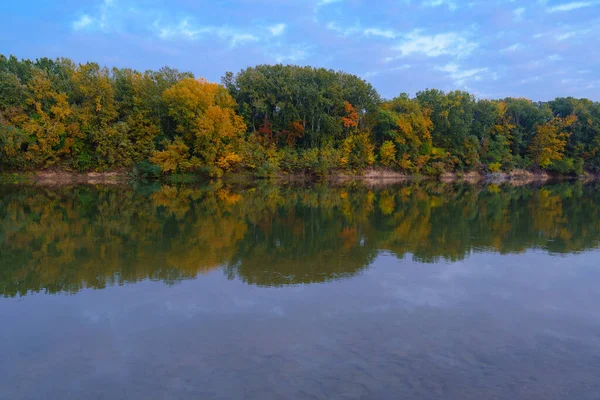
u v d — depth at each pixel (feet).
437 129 243.60
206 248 47.32
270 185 165.68
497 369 21.18
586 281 35.94
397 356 22.31
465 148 244.42
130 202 95.40
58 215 72.84
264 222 67.36
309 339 24.17
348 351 22.79
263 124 208.85
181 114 178.60
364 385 19.53
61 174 161.99
